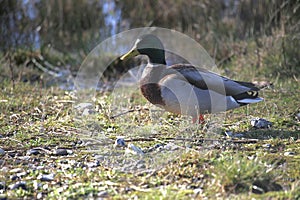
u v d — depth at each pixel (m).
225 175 9.78
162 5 24.05
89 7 23.84
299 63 18.69
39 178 10.65
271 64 18.78
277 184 9.86
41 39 22.73
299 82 17.39
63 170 11.07
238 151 11.68
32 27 22.72
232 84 13.70
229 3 22.89
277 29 19.52
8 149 12.44
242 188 9.64
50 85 19.36
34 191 10.11
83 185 10.20
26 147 12.57
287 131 13.27
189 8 23.48
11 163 11.56
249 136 12.95
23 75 20.03
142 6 24.22
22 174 10.85
